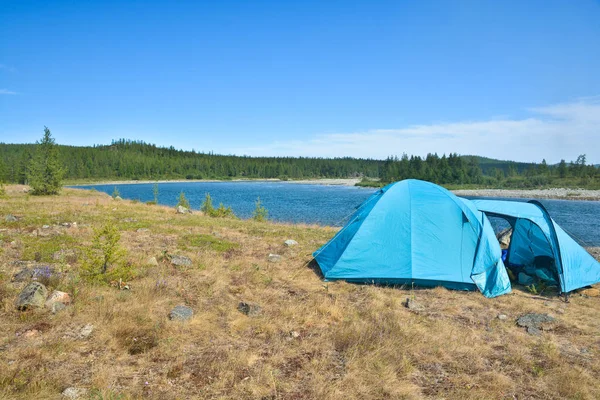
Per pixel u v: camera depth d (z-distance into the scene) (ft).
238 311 21.03
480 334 19.58
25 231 36.73
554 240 27.17
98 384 13.32
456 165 375.04
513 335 19.48
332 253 29.50
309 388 14.07
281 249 36.45
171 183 433.48
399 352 16.94
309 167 631.56
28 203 64.80
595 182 314.35
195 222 52.24
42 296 19.31
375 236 28.04
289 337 18.24
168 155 640.17
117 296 21.01
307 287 25.80
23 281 21.85
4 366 13.76
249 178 577.84
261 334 18.49
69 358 14.99
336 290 25.52
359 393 13.93
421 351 17.43
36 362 14.32
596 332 20.20
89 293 20.86
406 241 27.53
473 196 241.55
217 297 22.71
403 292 25.88
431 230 27.81
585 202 189.47
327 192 253.65
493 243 27.17
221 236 42.11
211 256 31.86
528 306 23.72
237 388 13.80
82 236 36.47
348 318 20.70
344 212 120.06
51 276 22.74
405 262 26.84
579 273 26.86
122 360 15.28
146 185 367.45
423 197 29.27
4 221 42.04
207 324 19.10
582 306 24.32
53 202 70.28
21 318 17.56
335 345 17.57
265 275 27.89
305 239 43.16
